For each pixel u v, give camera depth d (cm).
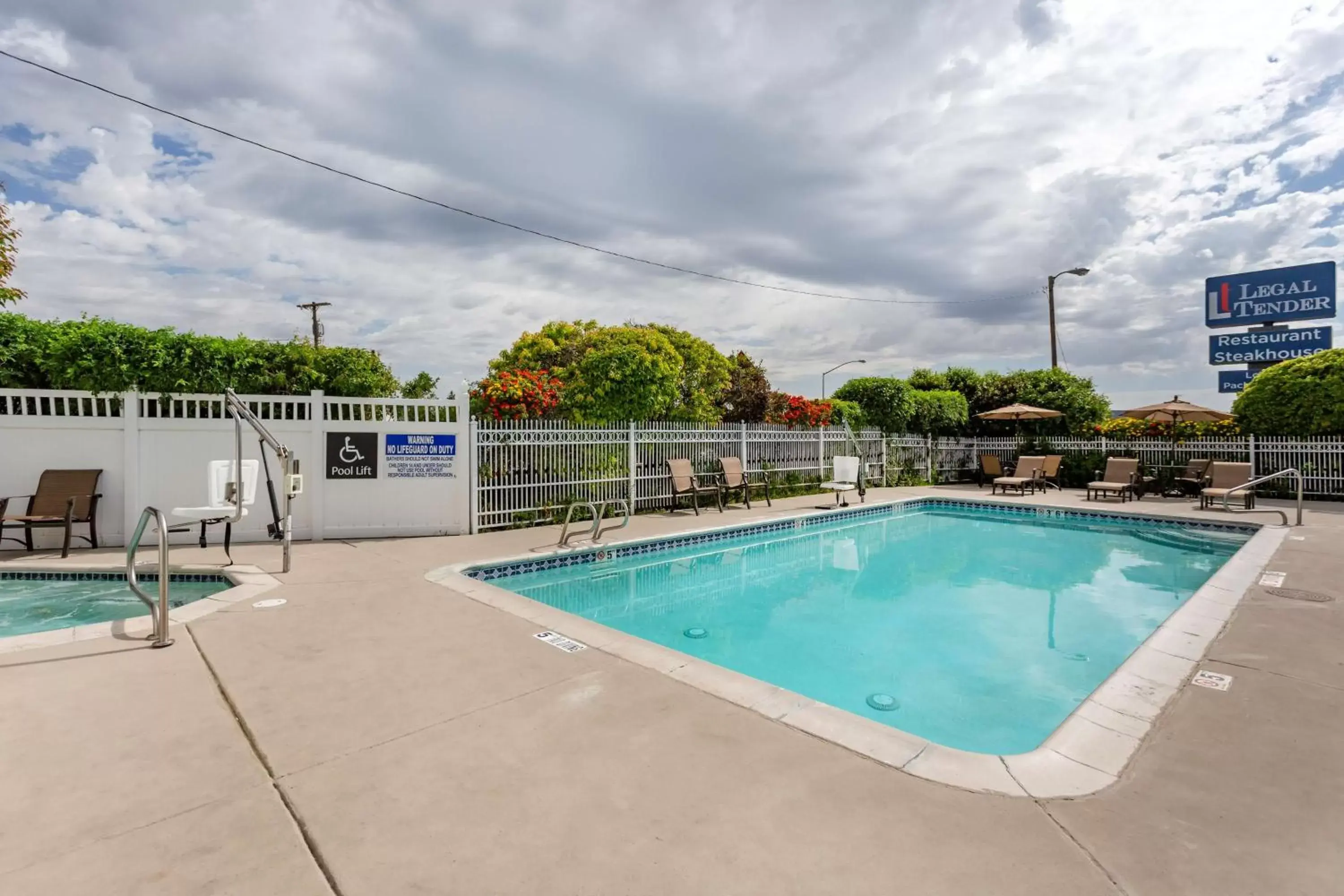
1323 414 1404
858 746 303
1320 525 1044
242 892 200
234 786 265
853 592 786
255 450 877
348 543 880
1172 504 1377
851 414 1816
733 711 343
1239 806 253
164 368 901
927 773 278
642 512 1238
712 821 240
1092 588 798
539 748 300
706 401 1875
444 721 331
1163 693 370
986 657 557
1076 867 213
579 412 1312
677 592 785
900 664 541
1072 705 457
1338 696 365
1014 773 278
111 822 238
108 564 725
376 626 500
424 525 949
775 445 1542
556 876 208
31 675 392
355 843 225
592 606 725
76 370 842
